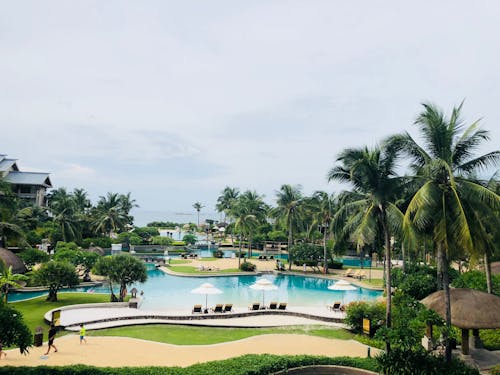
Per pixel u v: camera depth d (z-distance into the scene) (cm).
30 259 3897
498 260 3306
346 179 2322
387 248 2181
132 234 7856
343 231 2409
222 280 4872
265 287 3222
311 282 4934
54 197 8950
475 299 1834
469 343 2117
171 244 8075
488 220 1822
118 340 2216
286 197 5984
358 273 5006
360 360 1811
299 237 8381
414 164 1962
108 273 3200
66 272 3228
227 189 9288
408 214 1736
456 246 1744
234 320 2859
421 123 1869
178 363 1822
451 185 1705
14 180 7944
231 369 1580
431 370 1631
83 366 1532
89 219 7712
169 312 2966
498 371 1680
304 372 1727
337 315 2975
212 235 11788
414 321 1727
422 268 3678
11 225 3391
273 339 2352
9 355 1859
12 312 1459
